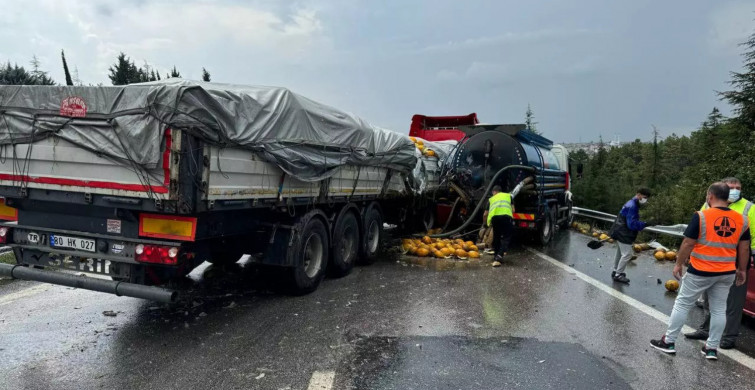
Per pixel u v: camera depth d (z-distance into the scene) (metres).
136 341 4.89
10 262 7.33
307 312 5.98
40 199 5.04
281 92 5.85
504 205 9.23
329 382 4.07
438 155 12.33
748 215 5.10
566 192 14.99
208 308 6.08
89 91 4.70
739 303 5.05
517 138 11.48
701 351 4.99
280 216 6.49
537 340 5.17
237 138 4.96
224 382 4.03
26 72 17.67
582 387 4.10
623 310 6.38
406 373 4.28
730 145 13.87
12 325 5.23
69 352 4.56
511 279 8.04
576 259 10.11
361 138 7.87
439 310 6.17
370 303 6.43
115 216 4.89
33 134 4.93
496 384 4.11
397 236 12.79
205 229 5.01
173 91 4.38
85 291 6.59
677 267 4.88
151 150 4.40
